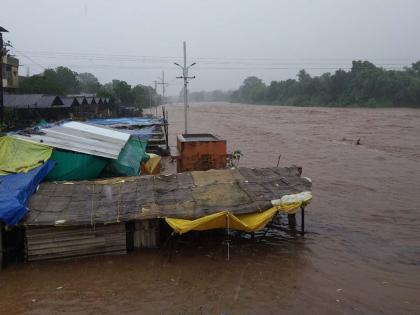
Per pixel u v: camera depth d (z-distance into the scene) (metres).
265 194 14.70
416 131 49.28
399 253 14.28
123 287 12.03
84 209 13.48
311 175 26.02
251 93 193.25
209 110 122.25
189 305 11.15
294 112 96.69
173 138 48.09
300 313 10.72
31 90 53.62
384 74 106.88
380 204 19.73
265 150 36.75
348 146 38.38
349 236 15.82
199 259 13.80
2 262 12.89
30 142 16.48
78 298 11.49
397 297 11.43
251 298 11.45
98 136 20.72
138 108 87.50
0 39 25.88
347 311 10.78
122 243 13.80
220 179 15.88
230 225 13.39
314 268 13.21
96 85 102.12
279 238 15.66
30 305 11.18
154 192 14.73
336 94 120.81
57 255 13.35
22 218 12.61
